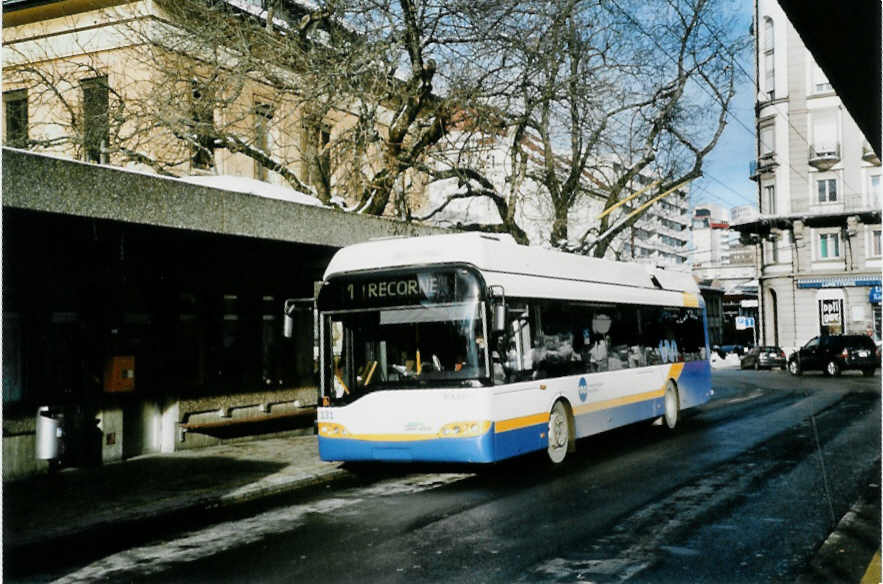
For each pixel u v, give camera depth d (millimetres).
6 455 10711
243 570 6672
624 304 14961
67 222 10594
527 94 18656
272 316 15273
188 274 13578
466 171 19156
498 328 10414
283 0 18234
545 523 8039
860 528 7547
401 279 10914
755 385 30844
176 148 19234
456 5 16484
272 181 21656
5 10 20594
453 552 7004
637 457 12531
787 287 51188
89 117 17703
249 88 20375
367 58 16406
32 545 7578
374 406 10805
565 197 22438
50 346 11492
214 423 13531
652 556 6723
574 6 17688
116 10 19359
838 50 6840
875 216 48156
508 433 10688
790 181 50812
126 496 9672
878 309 48562
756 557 6652
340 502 9555
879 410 19203
